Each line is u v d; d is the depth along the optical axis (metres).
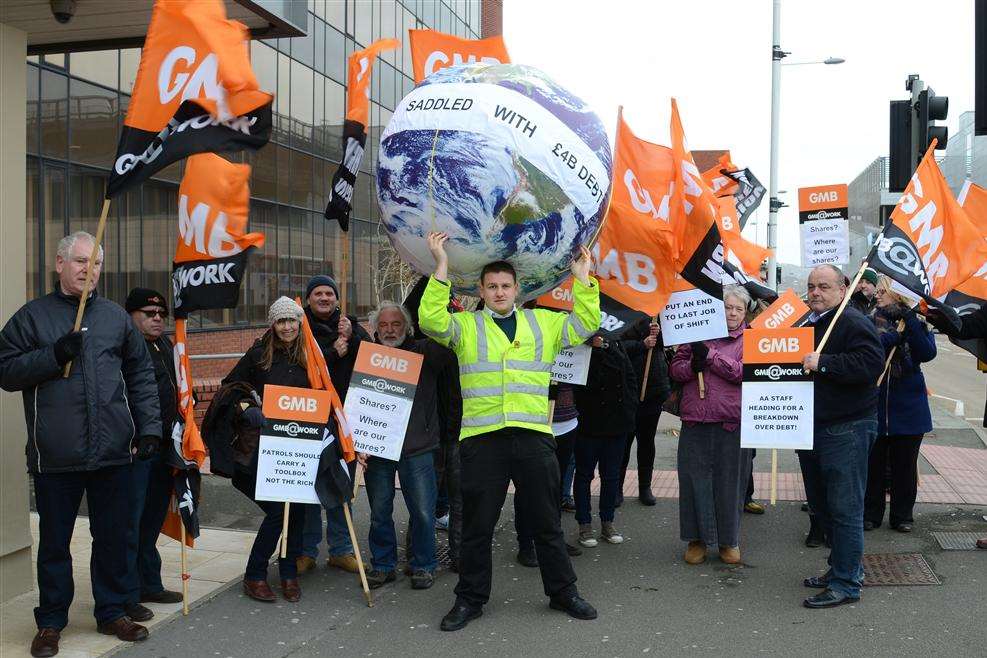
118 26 6.73
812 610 5.43
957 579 5.96
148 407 4.98
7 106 5.62
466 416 5.27
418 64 6.33
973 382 22.64
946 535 7.06
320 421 5.52
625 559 6.64
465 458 5.28
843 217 9.22
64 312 4.76
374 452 5.71
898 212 6.43
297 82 20.36
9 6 5.87
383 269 24.36
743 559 6.60
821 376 5.51
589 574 6.27
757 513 8.02
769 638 4.98
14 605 5.52
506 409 5.18
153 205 15.64
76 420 4.66
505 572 6.36
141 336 5.05
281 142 19.72
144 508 5.52
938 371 26.03
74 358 4.59
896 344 7.01
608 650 4.85
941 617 5.25
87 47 7.25
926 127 8.20
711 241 6.13
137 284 15.20
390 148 4.92
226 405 5.56
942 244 6.65
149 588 5.57
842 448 5.47
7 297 5.61
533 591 5.91
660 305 6.14
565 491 8.22
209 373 17.14
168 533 5.66
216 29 4.45
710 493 6.45
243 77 4.49
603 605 5.60
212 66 4.50
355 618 5.40
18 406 5.63
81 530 7.29
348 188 5.75
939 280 6.69
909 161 8.39
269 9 6.62
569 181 4.75
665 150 6.20
